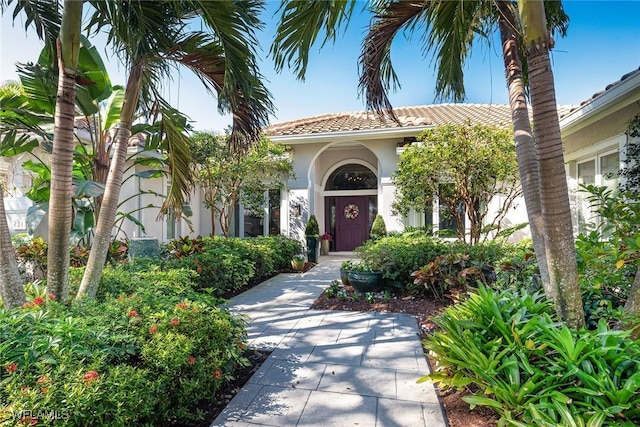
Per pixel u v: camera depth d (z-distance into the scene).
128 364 2.69
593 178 7.83
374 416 2.89
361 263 7.59
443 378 3.08
